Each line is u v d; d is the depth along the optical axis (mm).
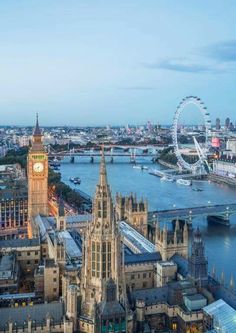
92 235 162125
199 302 172875
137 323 170500
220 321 160250
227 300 176250
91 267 163875
